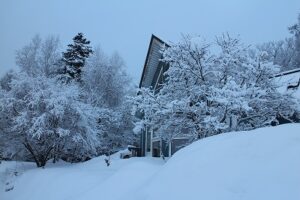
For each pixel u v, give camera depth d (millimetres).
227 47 11469
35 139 17406
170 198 4145
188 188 4078
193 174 4309
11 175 16203
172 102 10641
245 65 10680
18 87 17797
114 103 31719
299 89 12938
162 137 11688
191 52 11281
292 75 14539
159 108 11375
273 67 10617
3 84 30516
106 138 27578
